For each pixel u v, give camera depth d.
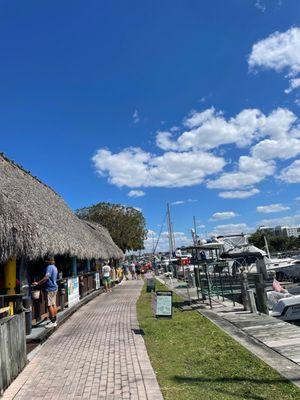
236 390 6.55
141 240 63.31
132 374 7.56
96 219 61.19
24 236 9.86
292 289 19.19
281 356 8.66
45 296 14.05
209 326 12.64
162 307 14.68
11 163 16.22
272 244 92.69
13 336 7.61
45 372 7.92
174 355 9.00
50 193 21.38
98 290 27.50
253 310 15.17
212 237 34.47
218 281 21.72
